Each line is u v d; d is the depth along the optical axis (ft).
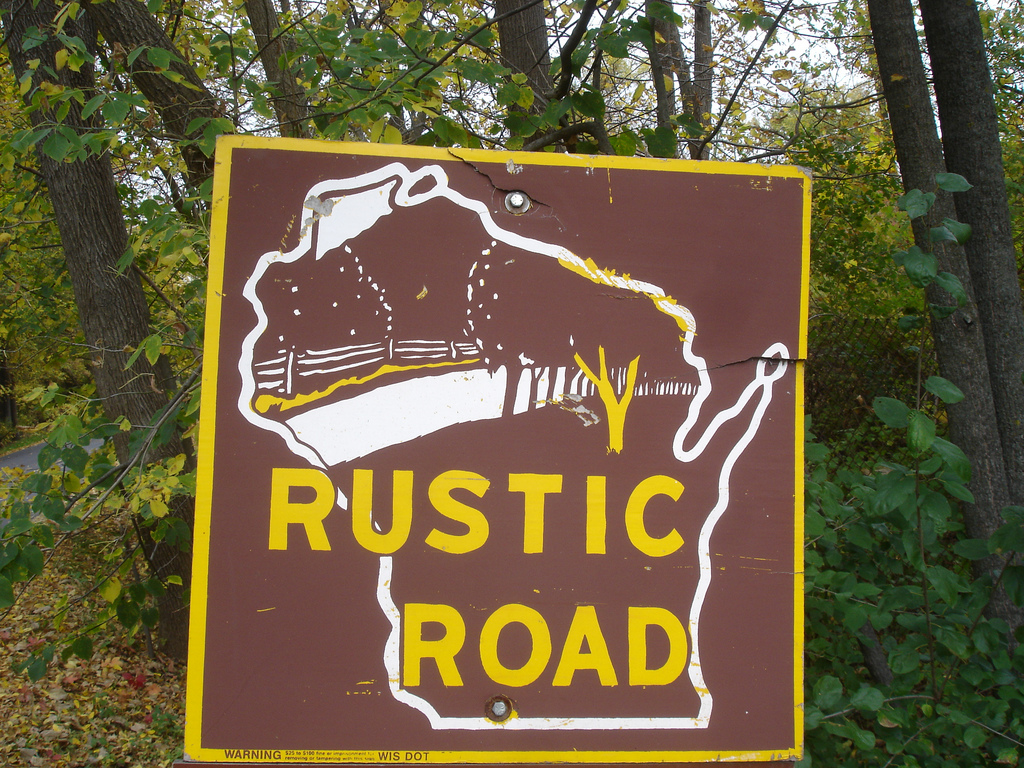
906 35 10.58
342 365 5.35
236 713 5.18
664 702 5.41
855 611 7.91
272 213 5.34
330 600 5.28
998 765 7.66
